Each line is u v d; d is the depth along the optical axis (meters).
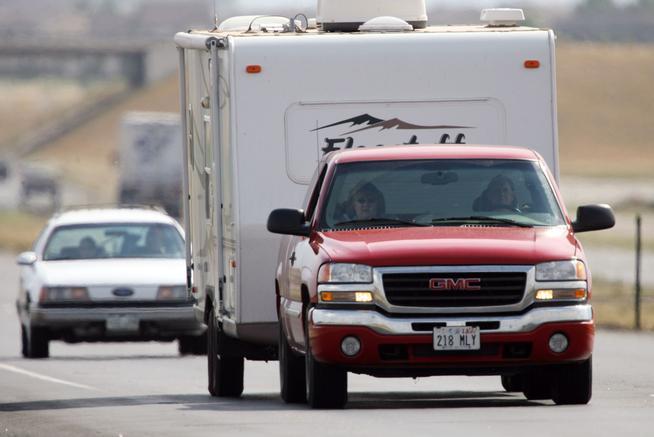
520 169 45.19
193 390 55.94
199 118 56.06
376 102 50.66
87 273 72.44
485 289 41.22
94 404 49.44
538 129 51.28
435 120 50.94
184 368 66.56
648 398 46.81
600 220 44.31
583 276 41.84
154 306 71.44
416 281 41.28
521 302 41.28
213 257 53.84
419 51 50.84
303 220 44.91
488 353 41.31
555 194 44.75
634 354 68.88
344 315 41.38
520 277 41.28
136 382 59.41
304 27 57.16
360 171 45.22
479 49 51.06
